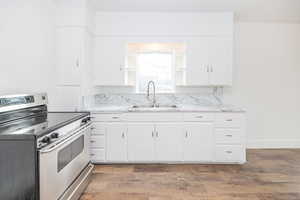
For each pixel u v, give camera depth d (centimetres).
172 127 358
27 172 164
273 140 439
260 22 433
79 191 241
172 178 306
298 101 438
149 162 365
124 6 376
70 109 343
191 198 251
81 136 261
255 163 362
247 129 441
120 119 358
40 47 300
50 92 327
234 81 436
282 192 265
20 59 260
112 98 425
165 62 428
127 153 359
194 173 323
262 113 438
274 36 436
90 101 396
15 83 252
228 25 387
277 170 333
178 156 359
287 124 438
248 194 260
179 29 387
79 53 341
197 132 358
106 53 389
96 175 316
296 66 438
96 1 364
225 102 433
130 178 306
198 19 387
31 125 198
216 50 388
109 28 387
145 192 266
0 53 228
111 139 359
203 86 425
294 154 405
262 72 438
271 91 439
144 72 429
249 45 436
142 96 425
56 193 190
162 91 428
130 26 387
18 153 164
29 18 275
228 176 312
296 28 436
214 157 358
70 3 339
